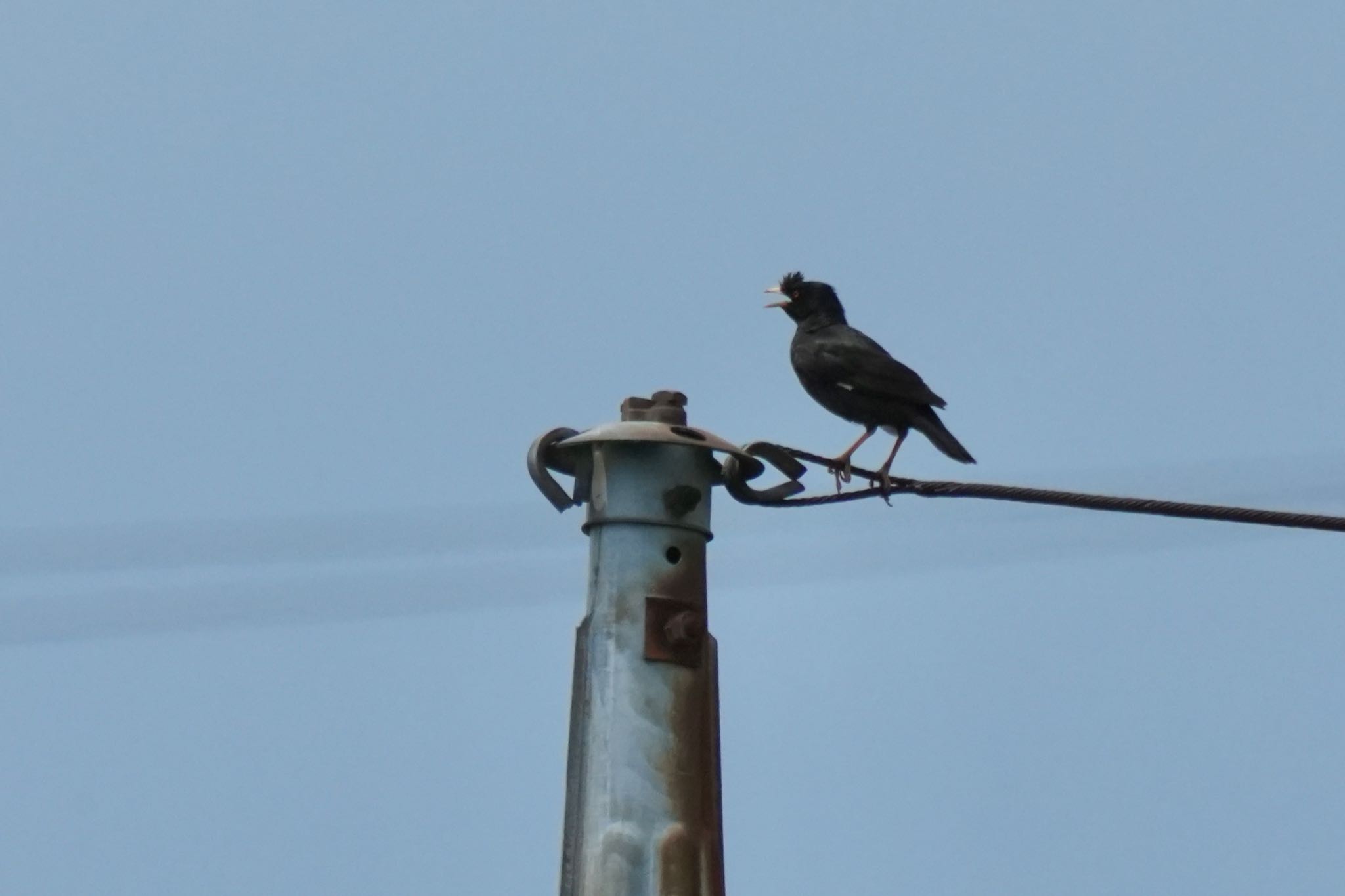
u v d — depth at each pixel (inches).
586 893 387.2
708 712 405.1
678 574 414.3
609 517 416.8
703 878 390.9
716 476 432.5
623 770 394.6
